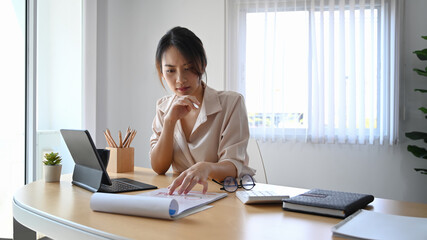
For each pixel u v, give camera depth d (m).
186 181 1.06
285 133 3.01
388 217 0.84
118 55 3.27
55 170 1.37
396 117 2.79
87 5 2.98
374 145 2.88
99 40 3.13
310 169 2.98
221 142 1.47
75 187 1.26
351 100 2.86
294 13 2.97
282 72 2.96
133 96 3.31
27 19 2.45
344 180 2.93
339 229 0.74
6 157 2.49
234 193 1.17
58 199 1.06
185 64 1.37
